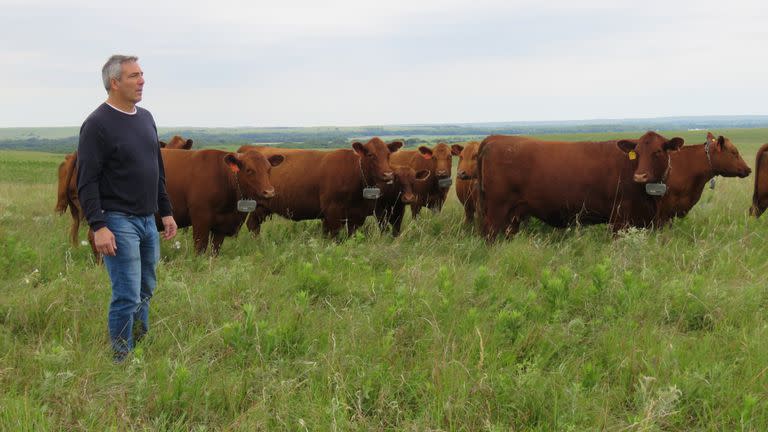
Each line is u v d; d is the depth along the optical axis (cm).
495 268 706
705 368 405
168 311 535
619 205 893
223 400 380
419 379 396
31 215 1213
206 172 811
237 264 684
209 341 465
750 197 1334
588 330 493
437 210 1286
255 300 558
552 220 949
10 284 601
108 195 438
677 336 486
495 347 446
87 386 387
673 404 358
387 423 360
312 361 426
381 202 1083
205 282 620
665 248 766
